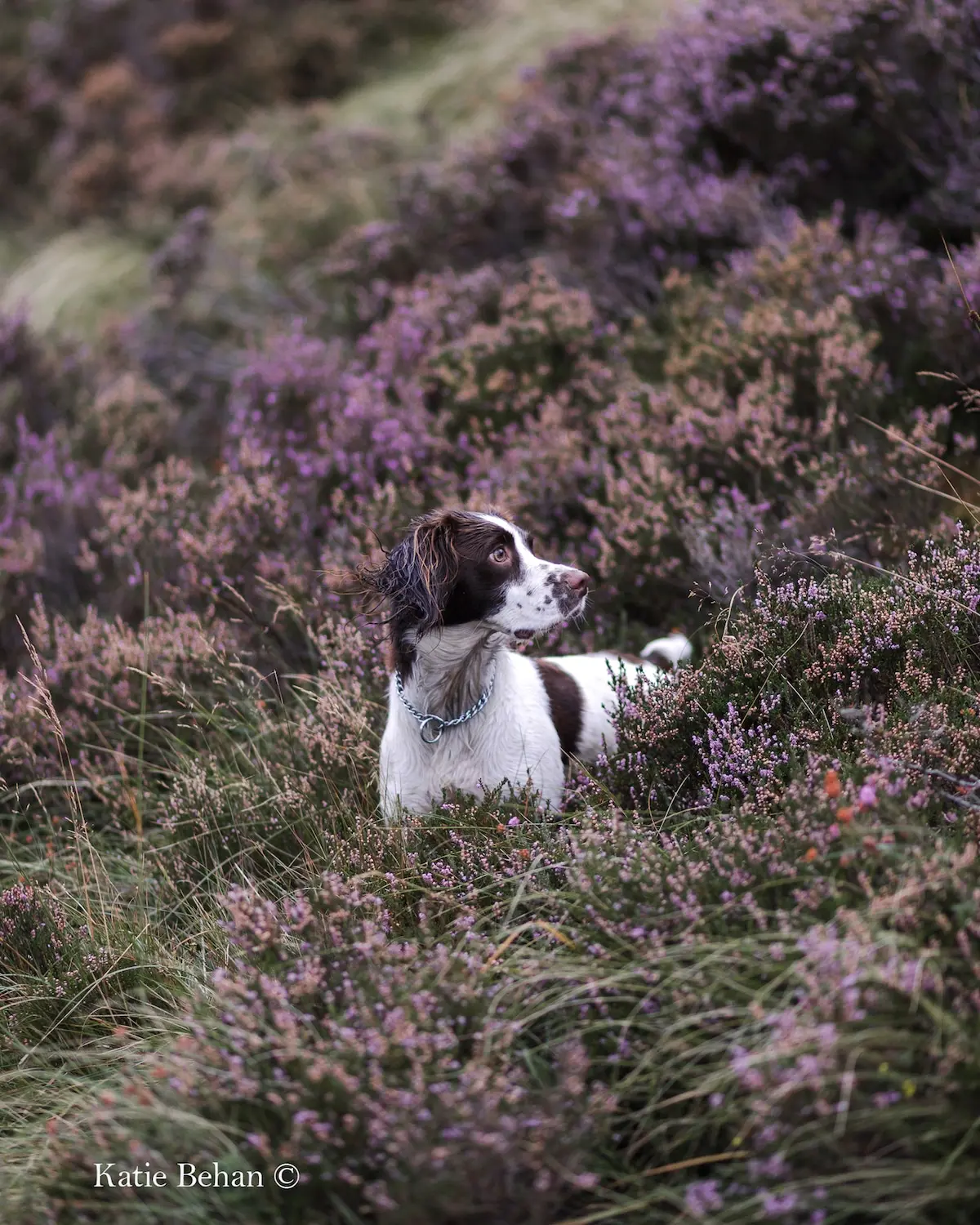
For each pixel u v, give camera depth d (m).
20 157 11.91
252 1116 2.37
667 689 3.53
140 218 10.34
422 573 3.44
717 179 6.48
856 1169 2.07
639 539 4.55
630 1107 2.43
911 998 2.16
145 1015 3.07
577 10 10.50
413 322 6.26
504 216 7.18
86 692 4.46
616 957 2.58
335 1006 2.57
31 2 13.34
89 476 6.07
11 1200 2.49
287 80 11.24
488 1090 2.24
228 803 3.87
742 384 5.13
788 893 2.56
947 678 3.25
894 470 4.27
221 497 5.14
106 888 3.75
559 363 5.73
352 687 4.05
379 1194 2.10
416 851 3.24
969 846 2.38
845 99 6.05
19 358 7.41
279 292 8.35
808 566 4.01
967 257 5.13
